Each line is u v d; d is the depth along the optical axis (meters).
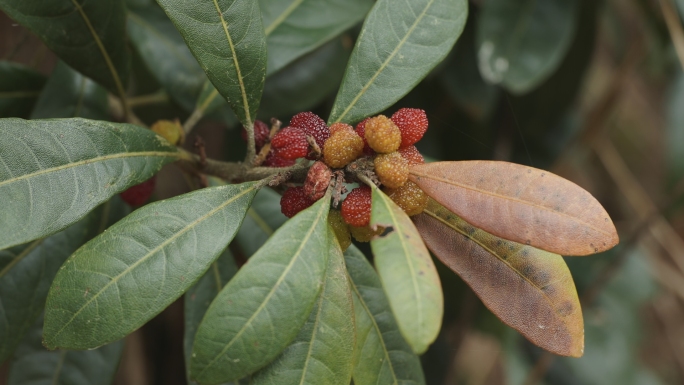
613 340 0.94
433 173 0.51
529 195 0.50
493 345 1.16
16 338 0.57
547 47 0.73
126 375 0.85
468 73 0.81
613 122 1.10
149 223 0.50
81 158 0.50
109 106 0.65
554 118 0.89
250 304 0.48
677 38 0.76
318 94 0.69
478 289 0.52
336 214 0.51
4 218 0.49
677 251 0.99
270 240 0.49
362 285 0.55
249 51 0.52
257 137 0.55
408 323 0.46
